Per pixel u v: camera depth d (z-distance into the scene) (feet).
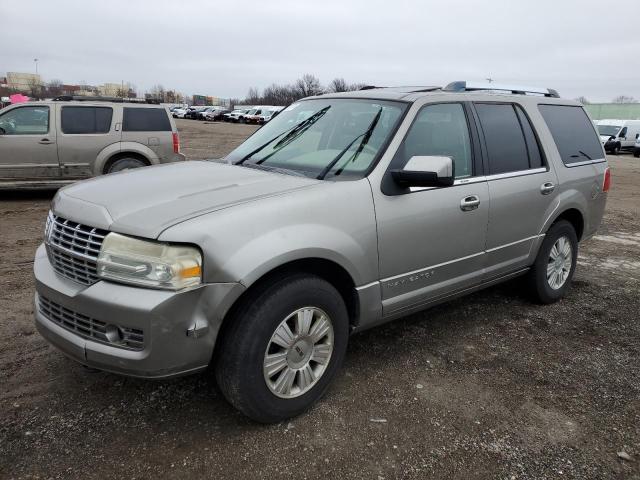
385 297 11.21
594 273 20.22
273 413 9.60
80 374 11.43
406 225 11.16
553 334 14.33
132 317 8.30
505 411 10.60
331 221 9.93
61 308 9.34
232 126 150.30
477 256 13.14
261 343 9.12
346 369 12.03
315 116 13.24
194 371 8.85
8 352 12.27
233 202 9.29
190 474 8.57
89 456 8.91
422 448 9.39
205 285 8.51
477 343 13.61
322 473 8.69
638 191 45.98
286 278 9.45
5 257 19.88
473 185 12.76
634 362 12.87
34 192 34.71
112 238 8.67
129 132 32.55
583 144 17.20
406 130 11.60
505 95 14.80
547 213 15.16
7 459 8.77
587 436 9.89
